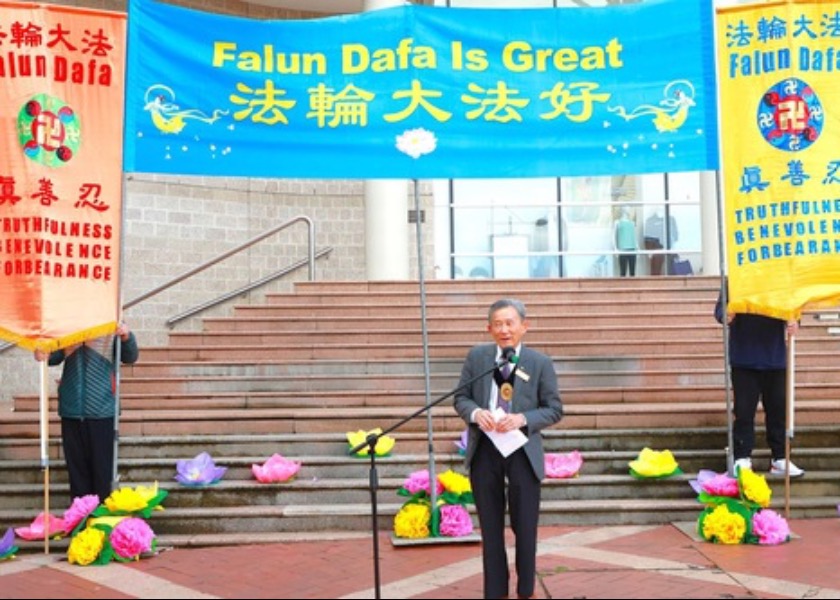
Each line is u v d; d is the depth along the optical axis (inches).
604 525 260.4
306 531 258.7
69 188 241.4
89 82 244.2
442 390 338.6
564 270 597.0
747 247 250.1
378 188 500.7
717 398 326.0
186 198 513.0
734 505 241.4
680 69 253.6
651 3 254.4
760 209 249.1
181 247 509.0
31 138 239.6
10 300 237.1
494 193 597.6
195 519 258.1
